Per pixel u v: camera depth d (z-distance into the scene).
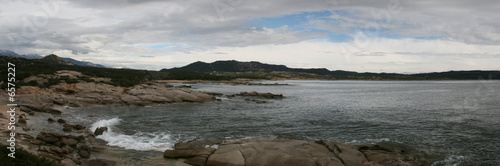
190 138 19.89
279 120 28.59
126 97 43.34
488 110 38.72
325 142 16.72
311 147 15.54
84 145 15.05
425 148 18.08
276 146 15.22
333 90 101.12
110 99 42.03
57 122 23.38
